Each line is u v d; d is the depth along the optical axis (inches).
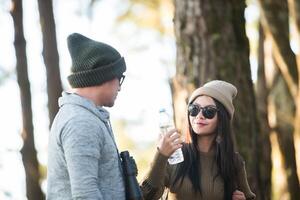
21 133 392.2
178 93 295.3
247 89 295.0
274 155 514.3
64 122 155.8
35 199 387.9
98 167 156.6
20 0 383.9
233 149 196.2
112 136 163.2
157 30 793.6
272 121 514.3
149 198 183.3
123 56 166.9
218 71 290.5
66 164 155.9
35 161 390.0
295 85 462.9
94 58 160.1
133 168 164.7
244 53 298.2
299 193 501.0
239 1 298.4
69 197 156.6
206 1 293.7
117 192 159.3
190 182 193.5
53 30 362.9
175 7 301.1
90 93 161.5
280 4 462.9
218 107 195.0
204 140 197.0
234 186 196.7
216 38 292.0
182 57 296.0
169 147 178.9
